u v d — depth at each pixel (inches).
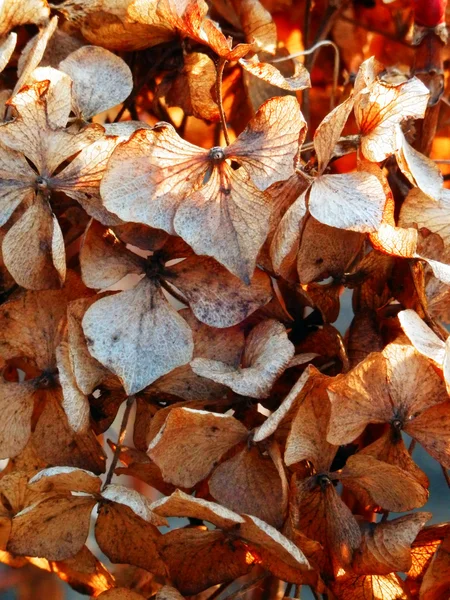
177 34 7.7
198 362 6.8
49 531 7.0
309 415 6.7
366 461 6.7
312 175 7.1
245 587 7.2
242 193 6.7
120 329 6.8
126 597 6.9
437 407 6.8
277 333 6.9
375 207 6.4
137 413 7.3
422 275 6.9
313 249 6.8
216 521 6.5
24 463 7.6
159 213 6.7
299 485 6.8
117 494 6.6
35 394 7.3
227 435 6.7
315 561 6.9
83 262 6.9
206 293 7.0
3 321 7.3
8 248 6.8
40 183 6.8
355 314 7.5
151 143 6.7
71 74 7.5
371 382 6.7
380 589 7.1
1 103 7.4
